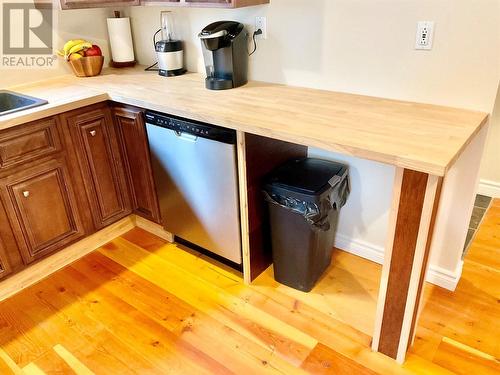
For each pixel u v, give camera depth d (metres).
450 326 1.90
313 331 1.91
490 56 1.67
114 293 2.20
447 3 1.68
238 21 2.30
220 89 2.24
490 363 1.72
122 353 1.85
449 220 1.99
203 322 1.99
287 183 1.94
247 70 2.37
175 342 1.89
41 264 2.31
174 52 2.52
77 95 2.26
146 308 2.09
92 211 2.47
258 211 2.10
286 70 2.25
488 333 1.86
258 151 1.96
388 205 2.15
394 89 1.95
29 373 1.77
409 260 1.52
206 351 1.84
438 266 2.12
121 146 2.48
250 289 2.18
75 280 2.30
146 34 2.78
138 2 2.33
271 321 1.98
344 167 2.11
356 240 2.37
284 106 1.93
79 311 2.09
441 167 1.29
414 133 1.56
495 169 2.91
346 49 2.01
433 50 1.78
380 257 2.30
